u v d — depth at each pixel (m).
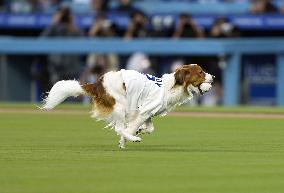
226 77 32.03
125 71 16.88
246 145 17.97
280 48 31.70
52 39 32.88
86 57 32.78
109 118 16.86
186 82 17.14
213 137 19.81
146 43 32.34
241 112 28.33
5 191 11.95
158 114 17.16
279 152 16.58
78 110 29.22
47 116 26.59
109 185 12.48
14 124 23.45
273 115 27.08
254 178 13.18
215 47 31.88
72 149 16.98
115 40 32.56
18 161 14.99
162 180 12.94
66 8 33.34
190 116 26.81
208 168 14.19
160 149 17.08
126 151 16.62
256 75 32.06
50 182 12.72
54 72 32.97
